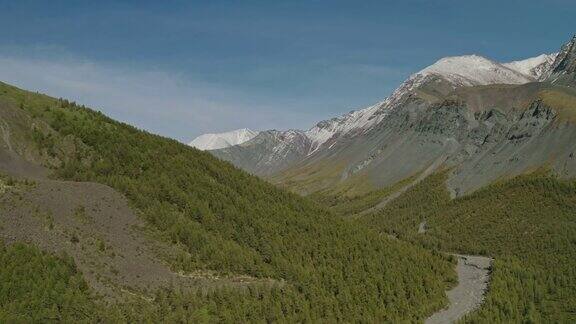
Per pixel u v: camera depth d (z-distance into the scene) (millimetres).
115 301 85000
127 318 82562
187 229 113062
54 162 129750
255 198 147625
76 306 79188
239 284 105062
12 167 120188
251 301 99250
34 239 90500
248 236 124312
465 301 151875
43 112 143250
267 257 121000
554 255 197875
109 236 101688
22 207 97562
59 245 92188
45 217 97750
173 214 117750
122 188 119250
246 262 112875
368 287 129000
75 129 140625
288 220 141875
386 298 130750
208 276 104875
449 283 164875
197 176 140000
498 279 165250
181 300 90875
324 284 120500
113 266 93875
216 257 109938
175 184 130875
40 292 78812
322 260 131000
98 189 114500
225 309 93625
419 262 161125
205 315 90688
